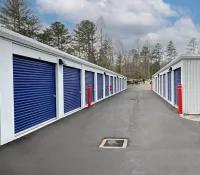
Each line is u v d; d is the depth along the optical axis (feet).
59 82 35.96
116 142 21.11
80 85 49.39
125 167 14.85
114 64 220.02
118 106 51.85
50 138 22.81
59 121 33.09
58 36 149.07
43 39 124.26
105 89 80.53
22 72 25.67
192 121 31.40
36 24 118.83
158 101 63.36
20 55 24.75
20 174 14.03
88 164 15.48
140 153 17.67
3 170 14.65
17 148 19.42
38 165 15.42
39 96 29.96
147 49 253.24
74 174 13.88
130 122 31.24
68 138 22.79
